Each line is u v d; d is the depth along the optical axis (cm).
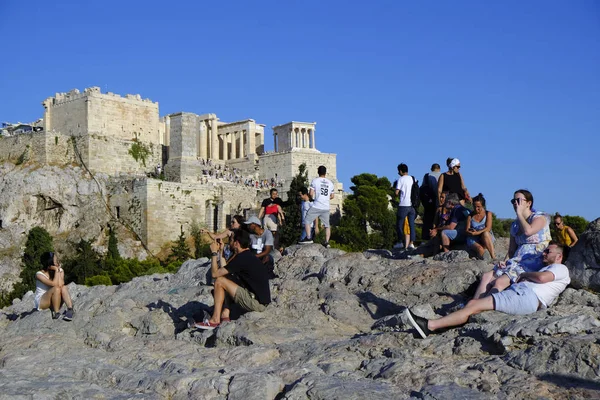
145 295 2441
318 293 2098
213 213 11594
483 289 1702
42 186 11631
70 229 11625
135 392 1444
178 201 11369
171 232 11288
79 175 11994
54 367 1664
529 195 1741
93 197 11688
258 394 1316
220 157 15600
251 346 1661
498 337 1430
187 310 2116
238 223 2183
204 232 1966
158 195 11212
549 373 1266
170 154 12044
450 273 1983
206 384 1391
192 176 11925
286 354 1591
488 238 2316
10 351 1928
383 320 1755
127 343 1923
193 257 10538
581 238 1756
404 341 1531
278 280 2303
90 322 2116
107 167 12362
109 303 2412
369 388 1273
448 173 2661
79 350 1905
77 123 12425
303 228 3072
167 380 1440
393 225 11744
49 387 1439
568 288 1684
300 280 2305
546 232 1725
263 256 2281
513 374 1277
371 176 14575
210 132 15312
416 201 2869
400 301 1958
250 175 13762
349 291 2098
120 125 12644
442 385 1262
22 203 11631
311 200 3050
